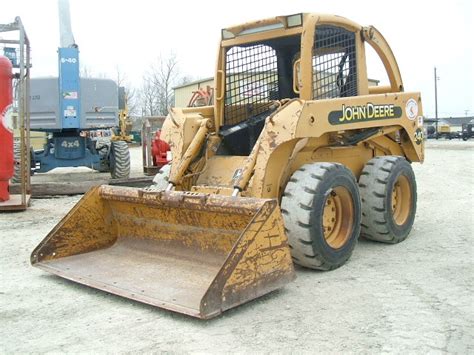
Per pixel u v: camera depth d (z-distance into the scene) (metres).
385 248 6.29
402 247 6.34
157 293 4.39
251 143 6.24
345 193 5.44
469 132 44.38
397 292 4.67
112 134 15.37
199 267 4.86
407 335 3.76
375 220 6.27
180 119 5.99
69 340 3.76
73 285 4.98
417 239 6.75
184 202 4.79
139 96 51.47
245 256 4.10
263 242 4.24
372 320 4.04
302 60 5.63
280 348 3.58
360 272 5.28
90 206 5.57
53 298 4.63
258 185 5.10
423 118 7.39
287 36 5.89
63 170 18.67
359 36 6.43
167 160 14.27
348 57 6.34
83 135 13.98
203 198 4.65
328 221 5.41
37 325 4.04
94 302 4.52
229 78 6.43
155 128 14.86
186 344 3.66
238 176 5.25
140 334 3.84
